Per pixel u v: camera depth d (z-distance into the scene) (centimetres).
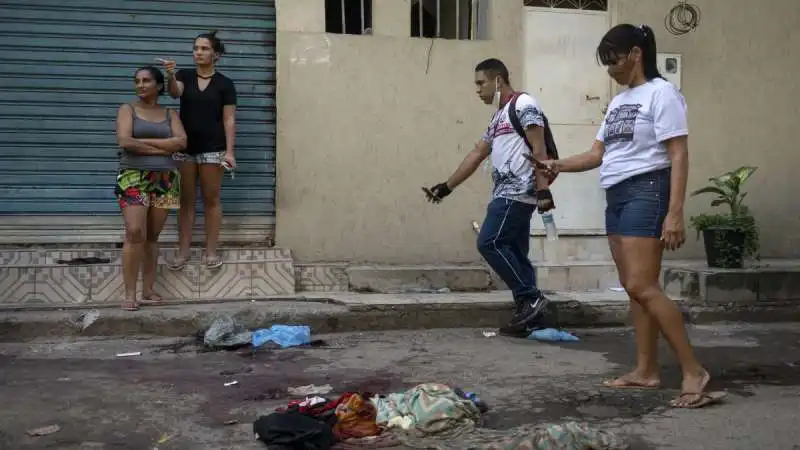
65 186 711
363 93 750
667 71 795
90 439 373
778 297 689
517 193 595
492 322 661
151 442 369
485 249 609
